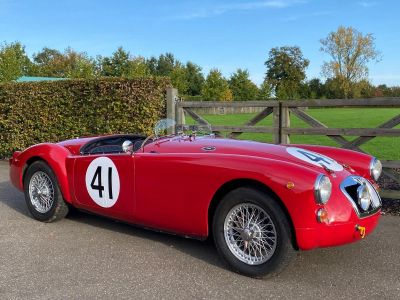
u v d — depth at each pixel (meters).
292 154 4.21
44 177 5.63
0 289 3.73
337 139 6.84
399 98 6.31
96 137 5.67
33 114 10.62
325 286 3.77
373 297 3.57
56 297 3.58
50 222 5.67
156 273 4.06
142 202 4.58
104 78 9.32
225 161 4.03
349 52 77.50
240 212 4.00
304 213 3.63
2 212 6.24
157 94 8.73
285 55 96.56
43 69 74.06
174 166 4.29
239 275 4.01
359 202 3.91
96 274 4.04
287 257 3.78
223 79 51.66
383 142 13.58
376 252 4.59
